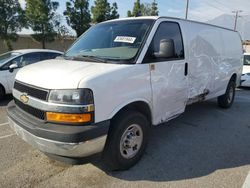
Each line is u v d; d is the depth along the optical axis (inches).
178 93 180.4
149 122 159.6
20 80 141.5
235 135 203.3
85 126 119.6
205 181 135.3
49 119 121.2
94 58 150.0
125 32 164.1
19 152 163.6
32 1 947.3
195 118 246.2
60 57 170.4
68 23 1043.3
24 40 1113.4
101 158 138.0
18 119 134.0
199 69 206.1
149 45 153.6
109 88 127.6
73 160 124.5
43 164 149.3
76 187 128.3
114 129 133.3
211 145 182.1
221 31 248.1
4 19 915.4
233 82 288.8
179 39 180.7
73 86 118.7
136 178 137.3
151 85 153.3
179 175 140.9
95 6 1099.3
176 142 185.8
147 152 167.9
